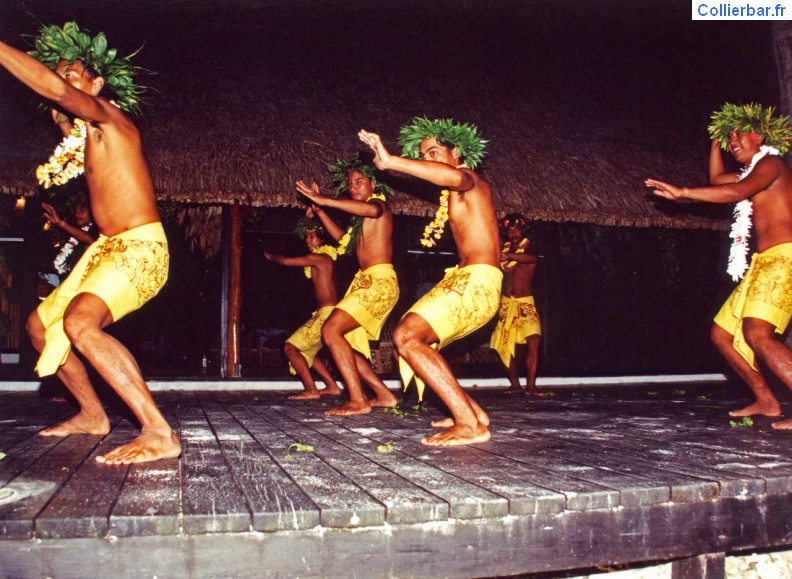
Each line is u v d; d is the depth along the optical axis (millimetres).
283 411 4211
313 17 8109
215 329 8195
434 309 2836
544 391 6242
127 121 2609
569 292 8648
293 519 1713
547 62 8508
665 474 2201
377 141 2672
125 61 2822
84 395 2932
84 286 2436
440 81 7613
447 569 1816
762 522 2123
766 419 3654
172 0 7570
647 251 8773
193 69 6734
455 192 2998
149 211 2602
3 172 5219
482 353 8648
